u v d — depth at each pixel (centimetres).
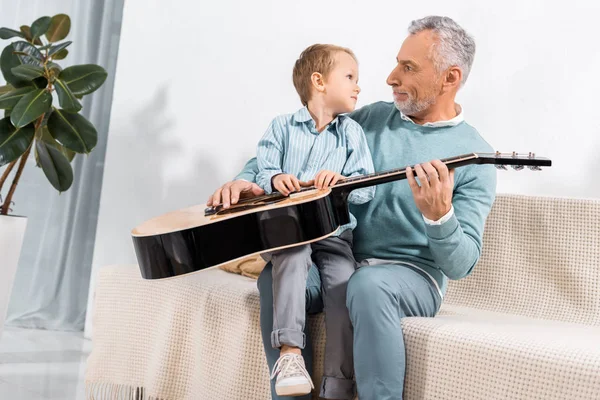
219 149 327
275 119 212
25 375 275
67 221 376
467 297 235
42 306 374
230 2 329
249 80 322
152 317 229
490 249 233
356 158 202
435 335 169
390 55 290
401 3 288
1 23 374
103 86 383
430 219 175
